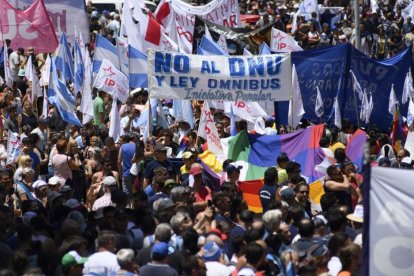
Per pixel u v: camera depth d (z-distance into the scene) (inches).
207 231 1453.0
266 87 2155.5
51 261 1384.1
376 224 1207.6
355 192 1744.6
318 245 1344.7
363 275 1211.9
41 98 2723.9
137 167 2033.7
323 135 2084.2
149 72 2132.1
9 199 1999.3
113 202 1617.9
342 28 4126.5
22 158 1966.0
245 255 1283.2
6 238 1455.5
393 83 2524.6
